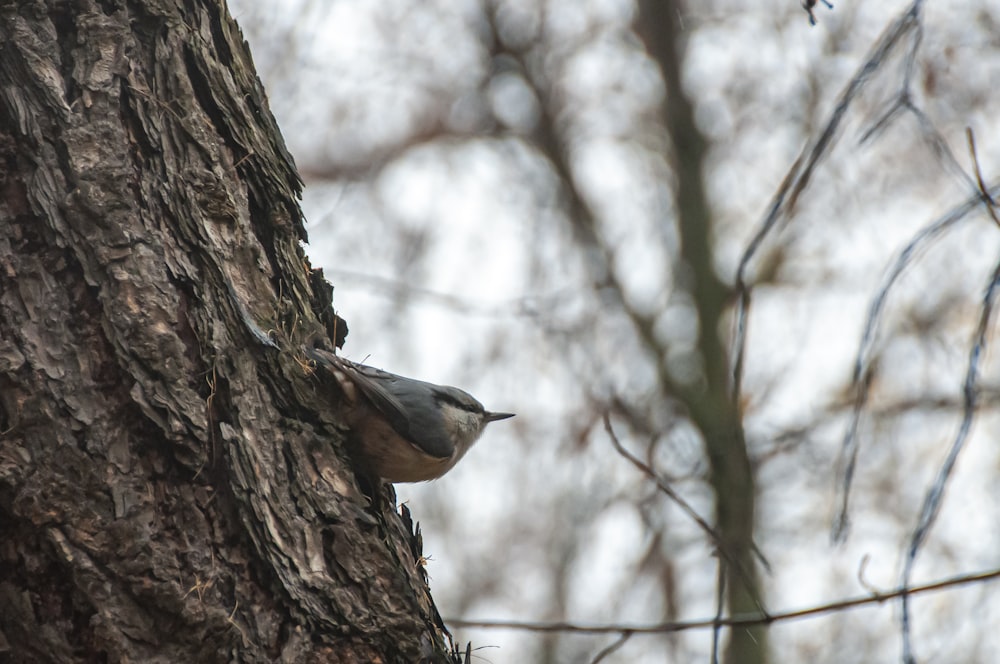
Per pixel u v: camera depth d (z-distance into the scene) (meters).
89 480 5.77
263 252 6.99
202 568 5.92
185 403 6.09
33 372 5.82
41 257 6.05
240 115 7.10
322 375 7.12
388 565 6.51
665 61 20.64
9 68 6.31
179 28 6.93
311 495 6.47
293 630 6.07
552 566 18.70
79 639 5.63
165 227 6.41
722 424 17.53
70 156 6.22
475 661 18.38
